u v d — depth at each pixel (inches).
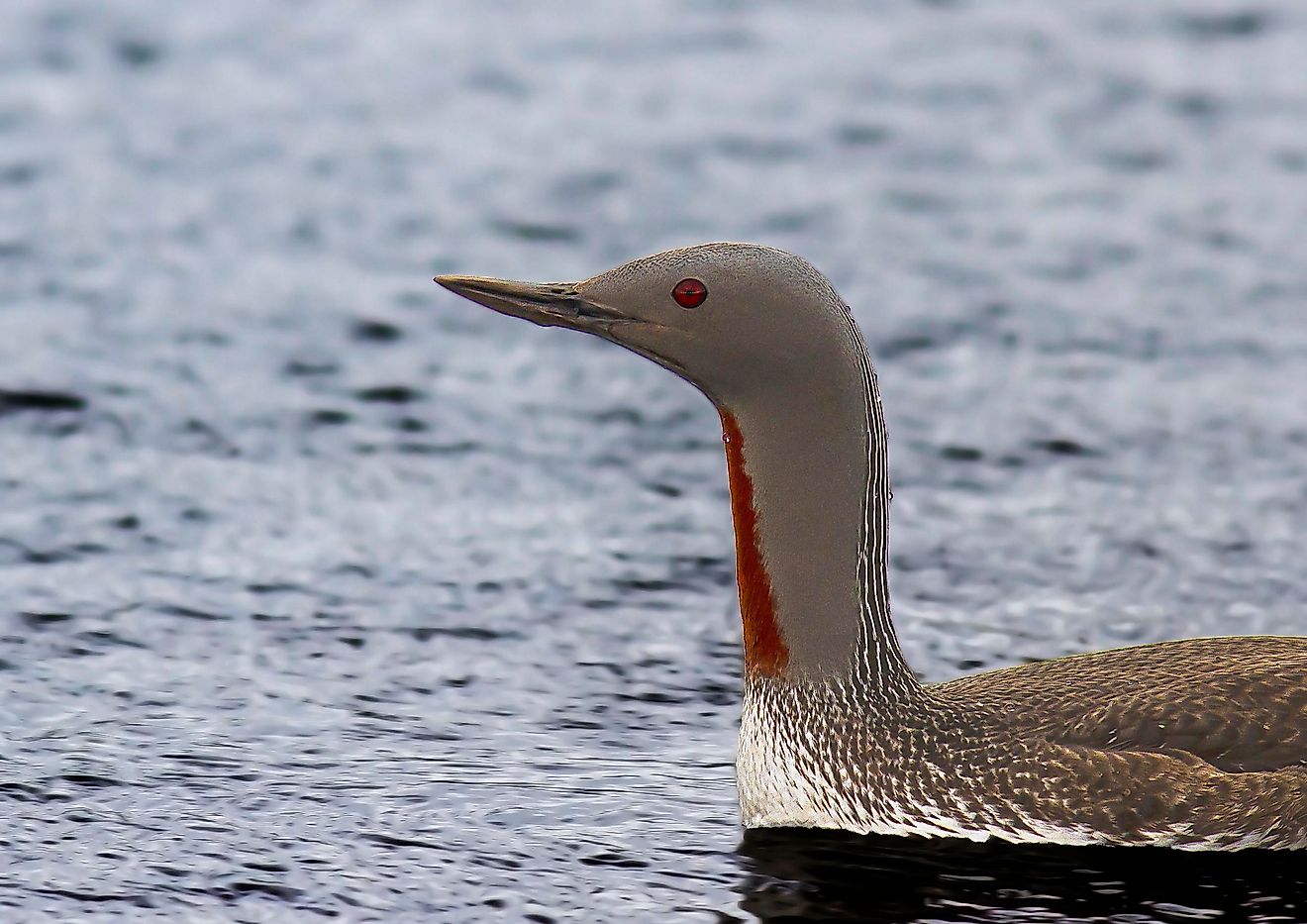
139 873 350.6
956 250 740.0
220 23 992.2
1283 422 593.0
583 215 771.4
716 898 344.2
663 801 380.5
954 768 358.9
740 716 422.6
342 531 517.3
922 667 443.2
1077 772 354.9
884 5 1044.5
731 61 959.0
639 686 436.5
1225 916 336.8
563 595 482.9
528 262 722.2
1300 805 352.5
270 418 590.9
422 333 665.0
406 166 821.9
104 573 486.6
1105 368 635.5
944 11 1036.5
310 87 915.4
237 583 484.7
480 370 636.7
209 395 605.3
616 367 644.1
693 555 508.4
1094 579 492.1
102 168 810.8
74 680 431.2
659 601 481.7
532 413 603.5
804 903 342.6
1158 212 780.0
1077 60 962.1
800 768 364.2
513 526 524.1
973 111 895.7
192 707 420.8
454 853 359.3
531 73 940.0
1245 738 355.9
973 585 488.7
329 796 381.4
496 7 1034.1
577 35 994.1
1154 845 354.6
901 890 346.0
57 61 930.7
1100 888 345.4
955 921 337.1
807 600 361.1
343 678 437.1
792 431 355.3
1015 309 684.7
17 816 370.3
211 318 668.7
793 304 350.0
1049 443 579.5
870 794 362.0
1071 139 863.7
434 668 443.2
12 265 708.0
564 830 368.5
